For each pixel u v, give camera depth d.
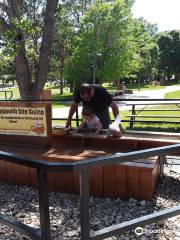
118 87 40.03
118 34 30.55
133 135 4.95
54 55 32.53
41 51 7.35
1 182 5.14
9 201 4.42
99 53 31.00
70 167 1.87
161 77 75.88
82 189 1.93
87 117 5.00
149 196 4.18
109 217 3.81
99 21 30.09
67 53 32.53
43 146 4.86
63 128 5.44
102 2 30.91
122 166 4.23
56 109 18.50
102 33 30.28
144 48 38.66
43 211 1.99
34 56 7.97
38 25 7.89
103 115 5.01
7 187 4.96
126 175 4.24
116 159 1.96
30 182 4.91
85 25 30.31
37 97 7.50
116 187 4.32
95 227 3.58
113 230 2.12
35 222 3.78
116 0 30.08
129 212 3.92
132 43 31.70
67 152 4.62
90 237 2.02
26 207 4.20
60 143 5.04
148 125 10.70
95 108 4.94
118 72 31.02
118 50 31.12
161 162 4.86
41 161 1.94
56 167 1.88
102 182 4.37
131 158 2.00
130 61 32.12
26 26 7.08
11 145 5.01
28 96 7.53
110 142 4.77
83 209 1.96
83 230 1.99
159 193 4.42
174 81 72.25
